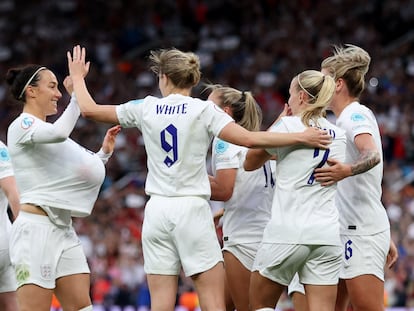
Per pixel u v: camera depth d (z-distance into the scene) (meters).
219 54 33.91
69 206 9.28
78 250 9.39
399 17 34.19
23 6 39.28
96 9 38.38
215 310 8.70
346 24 33.91
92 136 28.83
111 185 25.77
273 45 33.41
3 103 32.53
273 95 30.52
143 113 8.93
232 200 10.31
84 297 9.34
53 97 9.43
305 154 8.83
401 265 19.78
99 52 35.91
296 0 35.69
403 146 26.53
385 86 30.03
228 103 10.29
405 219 21.91
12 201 9.59
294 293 9.91
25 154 9.25
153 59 9.11
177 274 8.91
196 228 8.74
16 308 10.14
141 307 19.52
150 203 8.89
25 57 36.41
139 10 37.84
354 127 9.40
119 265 20.67
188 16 37.16
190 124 8.76
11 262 9.31
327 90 8.95
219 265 8.84
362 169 8.94
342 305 10.12
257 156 9.16
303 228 8.73
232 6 36.53
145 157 27.17
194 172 8.82
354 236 9.66
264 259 8.90
